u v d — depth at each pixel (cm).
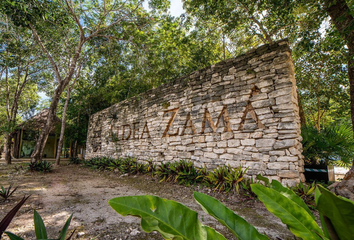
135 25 877
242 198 444
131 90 1112
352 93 475
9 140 1268
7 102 1283
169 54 840
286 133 459
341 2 427
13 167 1055
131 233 276
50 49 1117
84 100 1513
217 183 521
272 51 507
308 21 503
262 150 492
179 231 76
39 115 1936
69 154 2247
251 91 537
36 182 661
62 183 654
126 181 698
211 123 629
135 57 933
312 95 943
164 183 636
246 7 614
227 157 563
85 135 1619
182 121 715
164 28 821
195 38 869
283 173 448
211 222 319
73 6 941
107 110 1257
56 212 360
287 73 474
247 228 84
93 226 300
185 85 727
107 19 1014
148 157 855
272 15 657
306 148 583
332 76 779
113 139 1126
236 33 914
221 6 633
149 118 883
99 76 1394
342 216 53
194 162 652
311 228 76
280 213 80
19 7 590
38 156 956
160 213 78
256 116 521
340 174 848
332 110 999
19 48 1086
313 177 568
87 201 439
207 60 1004
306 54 724
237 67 575
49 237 258
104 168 1016
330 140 587
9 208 377
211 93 633
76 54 1003
